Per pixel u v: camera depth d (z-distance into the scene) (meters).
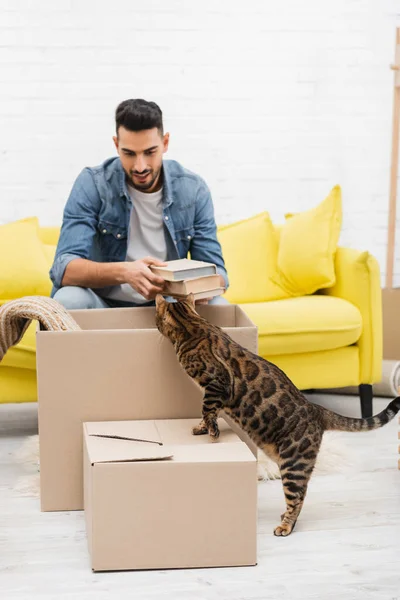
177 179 2.97
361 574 1.98
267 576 1.97
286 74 4.30
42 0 4.07
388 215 4.46
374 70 4.37
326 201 3.56
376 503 2.42
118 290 2.89
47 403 2.30
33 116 4.12
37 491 2.49
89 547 2.08
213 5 4.20
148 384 2.33
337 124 4.38
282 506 2.40
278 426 2.19
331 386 3.30
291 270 3.56
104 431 2.22
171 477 1.98
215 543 2.01
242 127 4.30
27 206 4.17
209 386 2.18
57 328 2.42
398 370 3.44
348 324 3.24
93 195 2.89
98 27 4.13
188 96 4.25
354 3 4.32
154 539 1.99
